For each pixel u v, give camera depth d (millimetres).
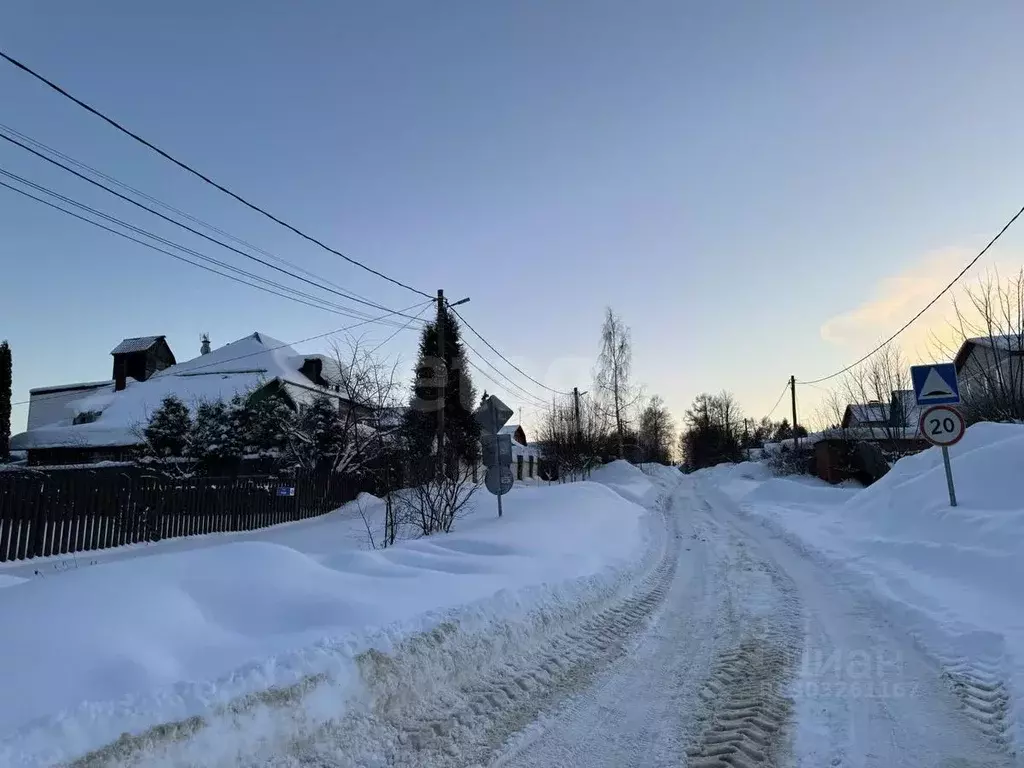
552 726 4512
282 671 3984
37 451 31219
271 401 25281
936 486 11609
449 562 7988
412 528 13602
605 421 50281
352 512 20016
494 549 9250
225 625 4742
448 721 4457
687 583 9805
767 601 8328
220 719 3453
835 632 6789
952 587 7598
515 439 63094
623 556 10859
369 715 4250
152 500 13852
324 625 5027
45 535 11586
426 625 5266
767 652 6148
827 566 10531
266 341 37969
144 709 3291
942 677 5258
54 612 4031
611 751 4160
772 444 63250
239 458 23844
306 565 6020
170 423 23516
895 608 7344
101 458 30328
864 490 16688
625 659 6031
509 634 5891
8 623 3828
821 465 34844
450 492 13906
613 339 50844
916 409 28938
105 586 4488
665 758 4066
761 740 4266
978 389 20422
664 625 7305
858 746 4148
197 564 5312
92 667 3654
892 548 10344
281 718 3727
